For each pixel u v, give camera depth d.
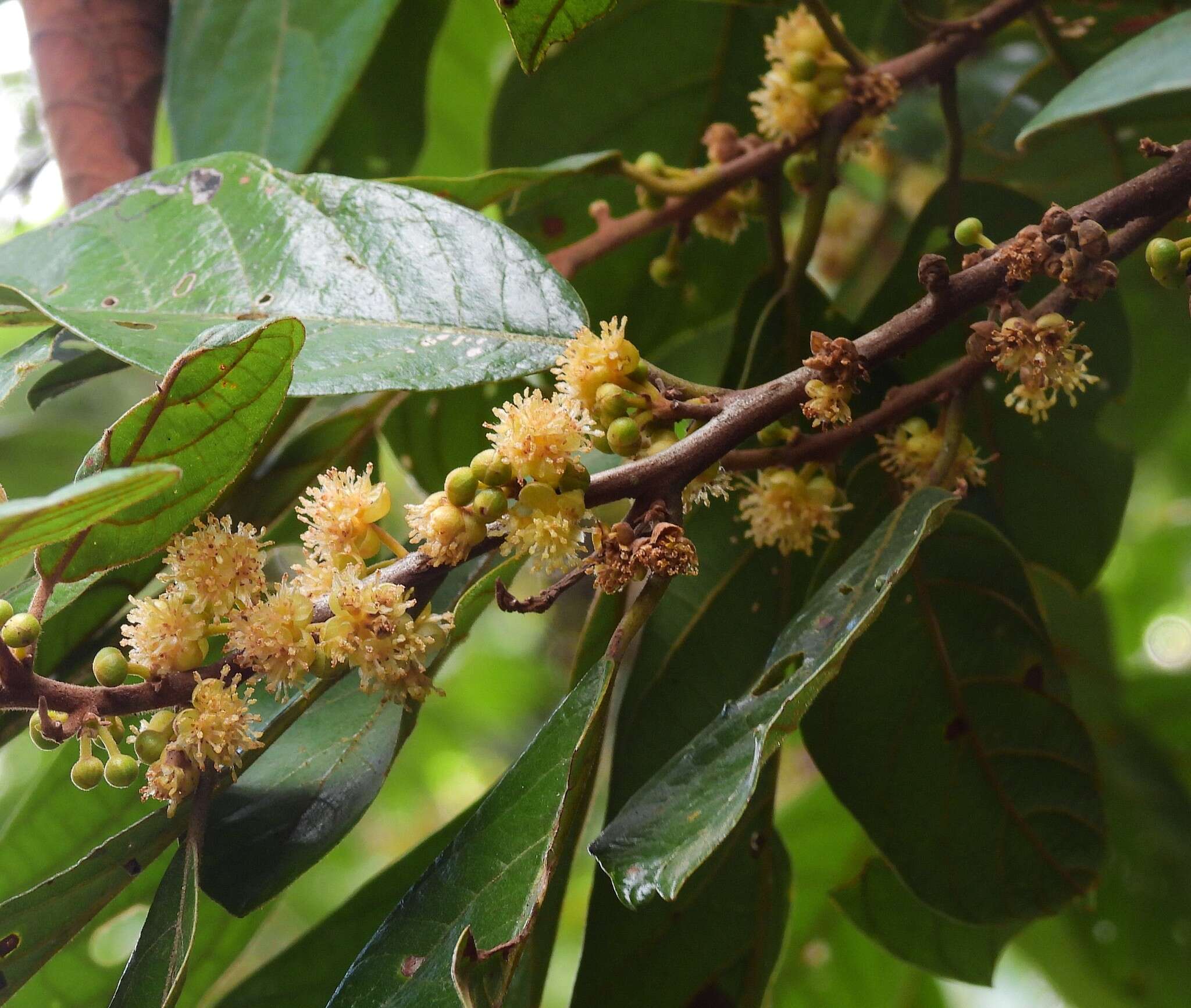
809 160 0.70
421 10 0.77
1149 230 0.62
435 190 0.68
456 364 0.64
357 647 0.61
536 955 0.66
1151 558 1.31
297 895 1.31
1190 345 0.88
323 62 0.72
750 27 0.76
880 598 0.60
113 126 0.75
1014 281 0.62
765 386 0.62
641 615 0.62
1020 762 0.68
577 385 0.62
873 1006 0.87
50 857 0.68
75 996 0.68
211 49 0.73
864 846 0.85
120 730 0.61
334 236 0.66
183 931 0.61
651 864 0.60
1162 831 0.85
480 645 1.52
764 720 0.61
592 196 0.76
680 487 0.61
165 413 0.61
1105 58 0.63
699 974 0.68
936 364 0.70
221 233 0.66
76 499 0.57
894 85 0.69
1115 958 0.85
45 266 0.67
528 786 0.61
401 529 1.19
